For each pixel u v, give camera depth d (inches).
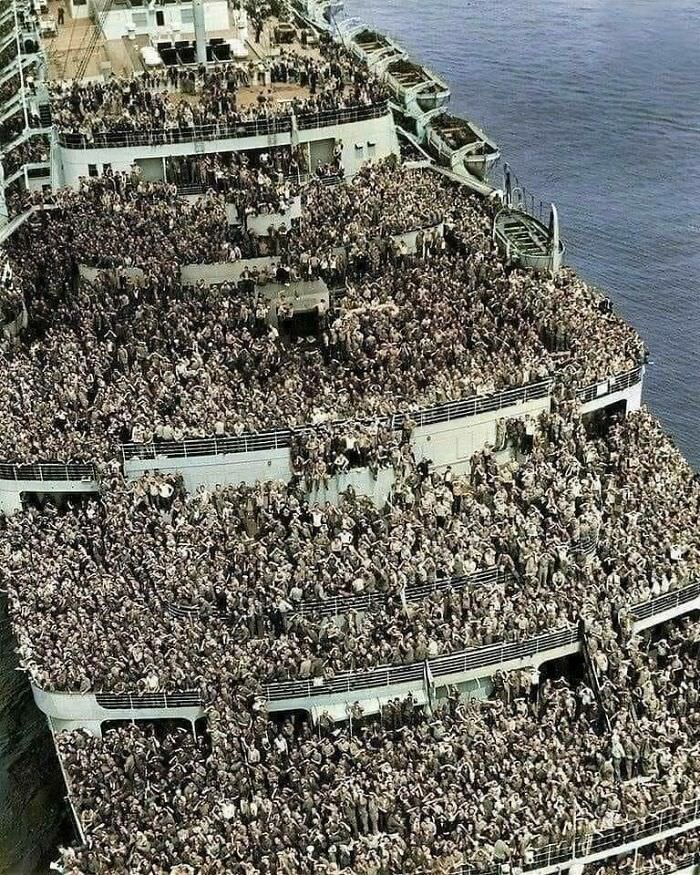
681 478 2694.4
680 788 2011.6
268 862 1902.1
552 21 7062.0
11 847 2326.5
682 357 3873.0
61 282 3203.7
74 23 4340.6
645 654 2311.8
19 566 2522.1
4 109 4160.9
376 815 1973.4
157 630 2319.1
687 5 7283.5
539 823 1946.4
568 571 2406.5
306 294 3016.7
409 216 3275.1
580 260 4458.7
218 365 2783.0
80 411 2726.4
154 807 2052.2
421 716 2266.2
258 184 3309.5
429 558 2404.0
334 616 2354.8
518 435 2691.9
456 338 2839.6
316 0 5093.5
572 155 5300.2
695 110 5723.4
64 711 2273.6
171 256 3129.9
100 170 3442.4
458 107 5831.7
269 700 2261.3
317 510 2517.2
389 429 2608.3
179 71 3722.9
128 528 2518.5
